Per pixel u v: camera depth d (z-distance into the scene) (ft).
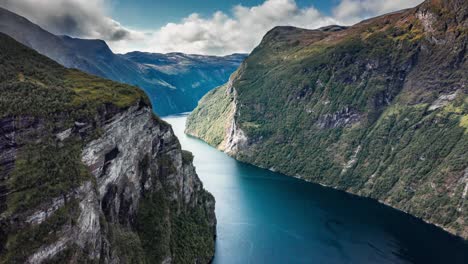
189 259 497.46
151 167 509.76
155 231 454.81
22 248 260.83
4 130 292.61
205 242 561.84
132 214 447.01
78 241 299.17
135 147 463.83
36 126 315.99
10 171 284.61
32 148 303.27
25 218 270.87
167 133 561.02
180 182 573.74
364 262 575.38
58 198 293.43
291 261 568.00
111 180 397.60
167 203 516.32
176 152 575.79
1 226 262.26
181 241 506.48
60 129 334.44
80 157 339.57
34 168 294.46
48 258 273.33
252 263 555.69
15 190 278.05
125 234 403.95
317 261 572.51
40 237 272.10
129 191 441.68
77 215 302.66
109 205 392.68
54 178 301.63
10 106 305.32
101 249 333.42
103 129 386.32
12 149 293.43
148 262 417.69
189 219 561.02
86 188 322.75
